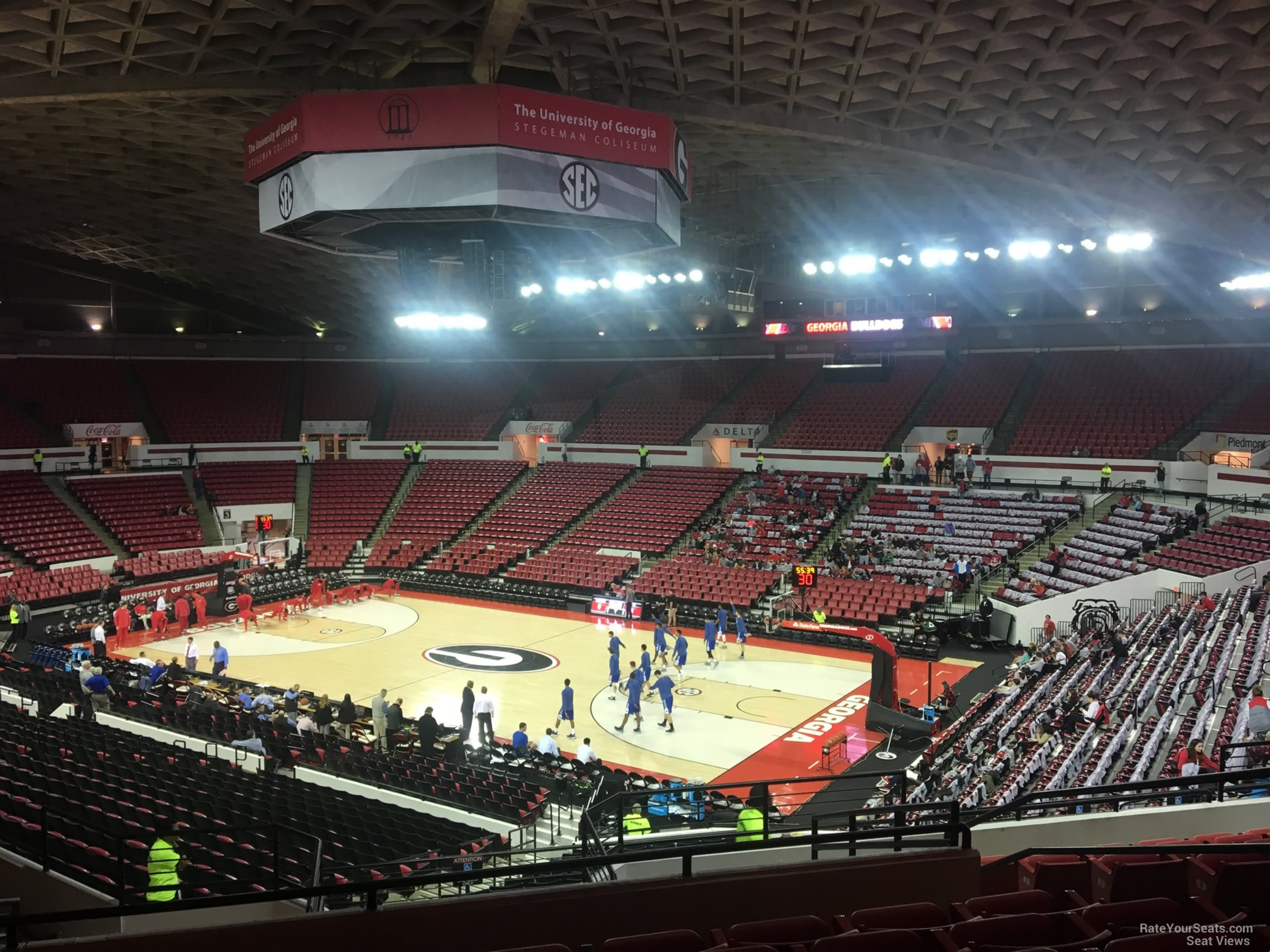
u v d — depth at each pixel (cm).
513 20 1512
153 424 4181
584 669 2453
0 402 3856
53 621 2934
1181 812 908
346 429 4616
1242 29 1523
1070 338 3906
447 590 3481
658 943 493
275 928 509
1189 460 3203
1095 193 2200
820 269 3183
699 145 2162
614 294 4406
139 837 901
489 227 1705
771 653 2623
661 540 3478
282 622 3023
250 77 1839
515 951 463
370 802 1440
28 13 1552
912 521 3225
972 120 1966
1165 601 2470
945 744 1656
